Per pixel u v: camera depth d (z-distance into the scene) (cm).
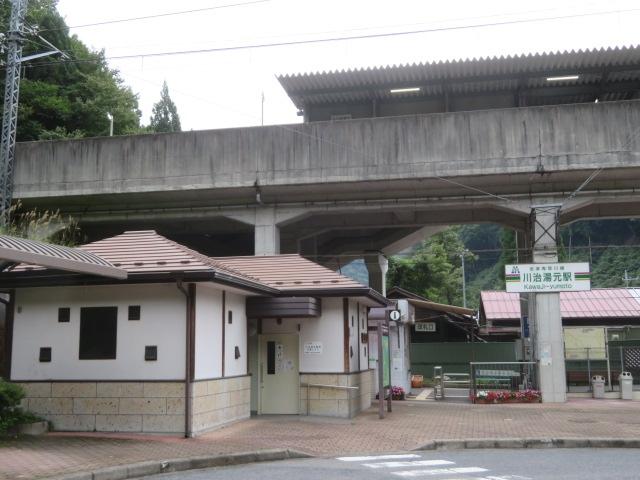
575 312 3198
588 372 2700
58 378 1375
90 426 1339
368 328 2167
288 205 2473
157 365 1334
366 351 2053
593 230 7225
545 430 1458
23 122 3200
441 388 2383
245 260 1939
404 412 1858
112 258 1403
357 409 1809
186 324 1329
